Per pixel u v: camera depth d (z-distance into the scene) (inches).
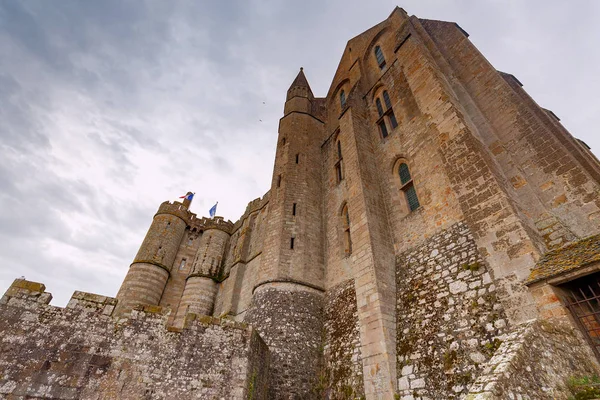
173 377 346.6
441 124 454.3
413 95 567.2
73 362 328.8
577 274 235.9
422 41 631.2
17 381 308.2
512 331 242.7
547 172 368.8
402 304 406.0
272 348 479.5
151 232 1170.6
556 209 340.5
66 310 355.3
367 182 565.3
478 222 348.2
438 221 432.8
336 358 460.4
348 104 729.0
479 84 513.7
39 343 329.4
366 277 443.8
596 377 207.9
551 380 195.3
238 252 1020.5
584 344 223.8
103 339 349.4
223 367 367.6
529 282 265.1
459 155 405.4
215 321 400.5
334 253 629.0
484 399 161.6
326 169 828.6
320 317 547.5
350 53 1008.2
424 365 328.2
